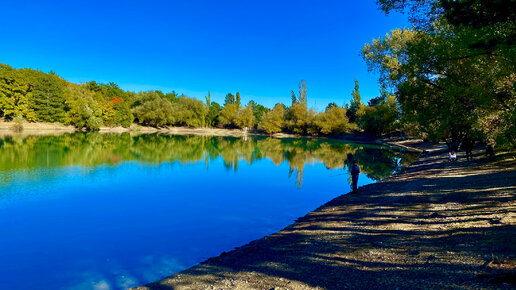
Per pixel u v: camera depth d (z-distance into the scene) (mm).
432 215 11188
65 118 83812
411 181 20938
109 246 11078
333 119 97312
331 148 59375
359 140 87000
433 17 14992
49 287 8195
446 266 6547
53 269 9242
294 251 9680
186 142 64438
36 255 10242
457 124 19125
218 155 42625
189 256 10250
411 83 18172
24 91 77375
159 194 19312
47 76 82000
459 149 39469
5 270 9156
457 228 9133
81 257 10117
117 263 9680
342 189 21656
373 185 21891
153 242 11508
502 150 25500
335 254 8844
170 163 33125
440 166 26531
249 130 120562
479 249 7078
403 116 22875
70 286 8242
